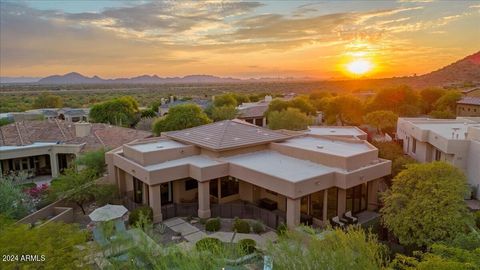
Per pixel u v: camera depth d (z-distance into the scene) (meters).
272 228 19.56
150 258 9.64
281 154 24.98
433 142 26.88
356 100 58.56
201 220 20.73
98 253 11.28
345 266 8.18
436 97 62.47
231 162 22.52
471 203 21.30
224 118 54.72
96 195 23.09
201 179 21.00
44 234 10.70
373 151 22.64
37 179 33.53
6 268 9.19
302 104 58.88
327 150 23.36
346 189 20.28
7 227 11.34
